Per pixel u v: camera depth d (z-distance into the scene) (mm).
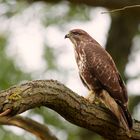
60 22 18766
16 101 8438
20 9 18156
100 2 16391
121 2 16203
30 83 8875
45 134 11180
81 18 18984
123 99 10641
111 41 19641
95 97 11086
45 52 18719
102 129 10094
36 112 18172
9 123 10953
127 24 19625
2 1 18078
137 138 10320
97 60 11398
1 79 17984
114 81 10945
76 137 18594
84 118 9812
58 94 9219
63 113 9578
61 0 17406
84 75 11492
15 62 18391
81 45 11969
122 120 10094
